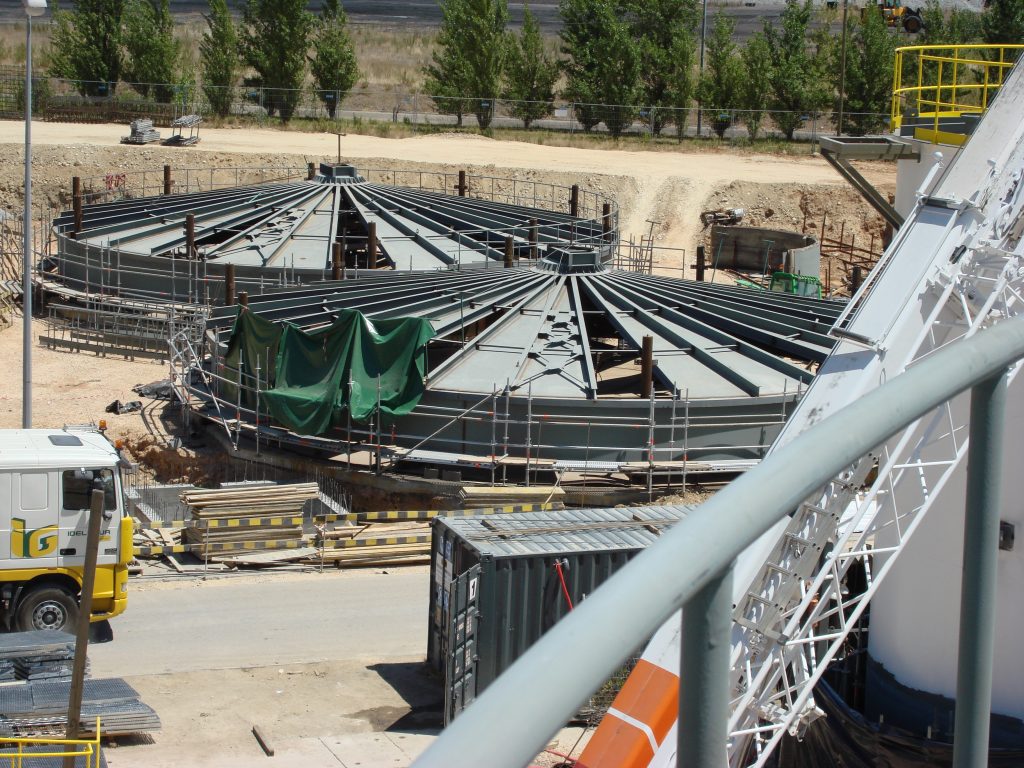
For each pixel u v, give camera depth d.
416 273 42.03
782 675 13.97
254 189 54.41
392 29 125.62
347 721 19.69
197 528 27.22
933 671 17.70
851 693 19.80
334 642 23.11
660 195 66.94
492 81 88.19
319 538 27.75
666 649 11.65
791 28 89.50
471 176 68.06
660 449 30.56
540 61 92.19
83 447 22.23
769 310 36.97
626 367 38.59
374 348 31.72
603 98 87.56
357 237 48.53
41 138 68.38
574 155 74.44
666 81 88.06
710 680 4.36
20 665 19.05
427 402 31.81
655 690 11.45
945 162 20.56
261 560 27.02
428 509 30.50
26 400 31.69
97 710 17.78
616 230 53.56
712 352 33.81
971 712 6.50
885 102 87.19
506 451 30.94
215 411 35.47
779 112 85.75
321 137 75.44
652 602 3.86
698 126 88.00
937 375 5.61
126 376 40.19
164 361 41.62
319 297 38.31
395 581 26.64
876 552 14.30
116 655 21.91
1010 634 17.02
